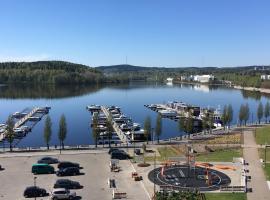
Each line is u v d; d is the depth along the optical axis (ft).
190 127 500.33
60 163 336.29
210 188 284.20
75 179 307.78
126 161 362.74
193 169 328.49
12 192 277.23
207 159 365.20
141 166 343.05
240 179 303.68
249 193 273.95
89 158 376.27
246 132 509.35
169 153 392.27
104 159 372.58
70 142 525.75
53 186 288.51
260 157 369.91
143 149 402.31
